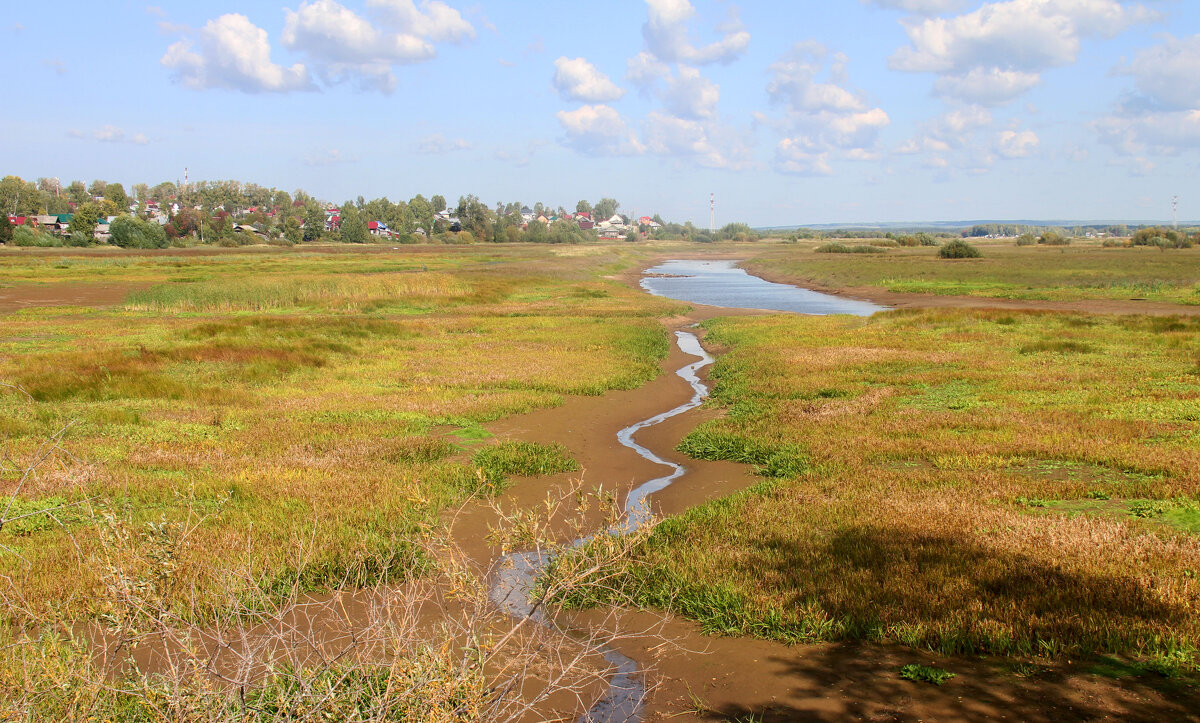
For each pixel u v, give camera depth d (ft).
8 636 20.03
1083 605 22.11
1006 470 38.68
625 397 64.18
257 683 17.89
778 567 26.94
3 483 35.70
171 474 38.63
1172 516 30.09
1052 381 61.46
